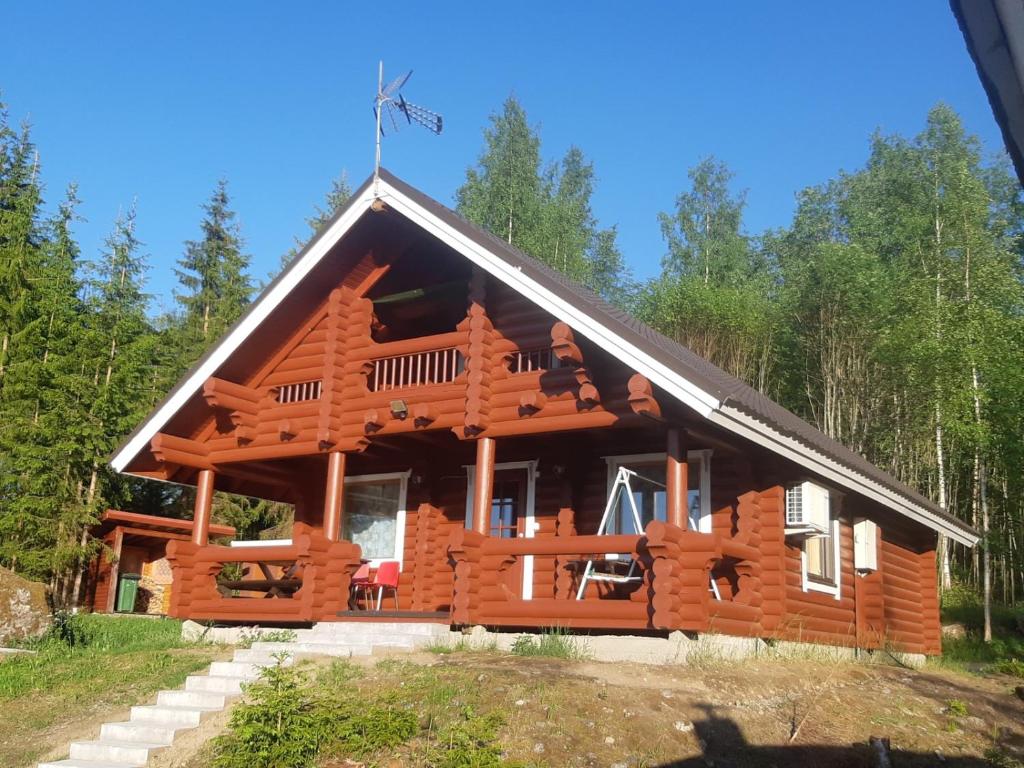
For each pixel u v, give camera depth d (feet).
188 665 40.04
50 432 86.89
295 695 27.86
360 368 46.83
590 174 138.92
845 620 50.14
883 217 112.06
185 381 48.16
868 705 34.99
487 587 40.06
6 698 36.86
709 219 136.67
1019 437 79.20
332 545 44.73
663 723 28.32
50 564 84.28
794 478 43.55
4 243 102.32
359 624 41.68
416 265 48.44
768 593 41.60
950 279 93.61
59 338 95.76
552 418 40.60
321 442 46.26
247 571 62.59
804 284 107.55
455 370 47.78
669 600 34.81
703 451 45.09
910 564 61.21
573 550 38.11
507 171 127.75
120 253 101.55
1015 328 80.23
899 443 98.99
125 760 30.50
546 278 38.88
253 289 130.31
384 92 44.14
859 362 100.99
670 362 35.35
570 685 30.27
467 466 50.65
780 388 115.85
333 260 46.42
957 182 97.96
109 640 49.06
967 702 38.22
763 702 32.55
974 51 7.61
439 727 27.81
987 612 77.10
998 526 96.17
